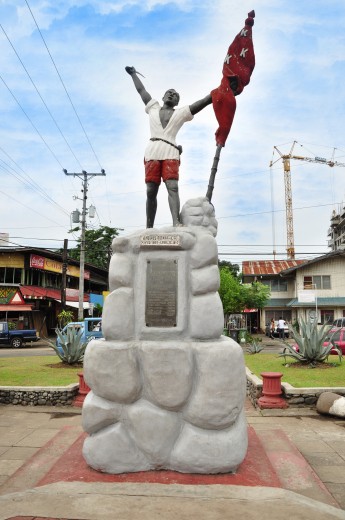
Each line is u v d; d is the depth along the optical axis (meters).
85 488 3.74
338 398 7.45
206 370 4.06
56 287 29.88
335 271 29.64
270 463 4.39
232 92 5.01
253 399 8.80
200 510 3.37
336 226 60.22
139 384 4.16
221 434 4.07
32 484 4.29
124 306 4.37
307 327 10.96
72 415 7.76
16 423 7.15
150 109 5.30
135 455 4.06
